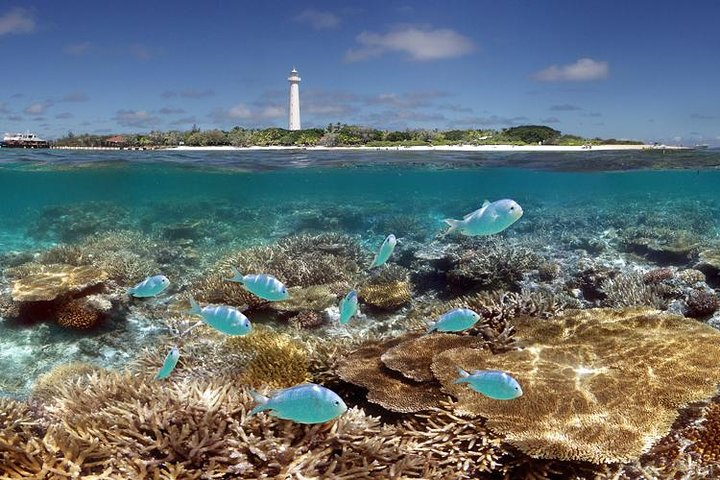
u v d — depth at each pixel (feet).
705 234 62.49
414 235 63.93
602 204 115.14
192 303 14.44
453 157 95.04
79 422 14.02
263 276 15.26
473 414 15.08
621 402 14.71
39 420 15.61
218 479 12.09
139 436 12.98
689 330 18.17
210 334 28.30
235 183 139.23
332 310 34.65
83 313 32.01
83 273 35.14
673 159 91.30
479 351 18.29
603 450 13.17
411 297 37.81
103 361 29.25
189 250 52.80
